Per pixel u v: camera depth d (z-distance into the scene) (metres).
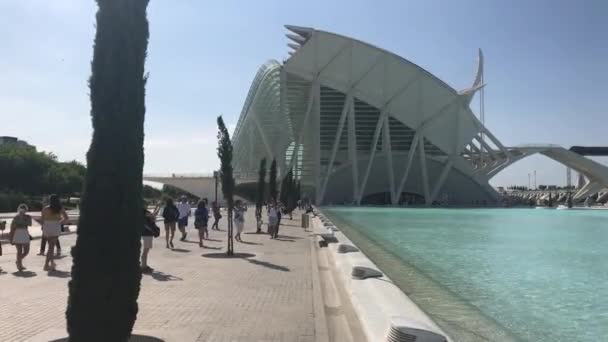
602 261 14.49
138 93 4.93
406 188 93.19
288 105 83.12
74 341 4.58
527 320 7.41
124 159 4.76
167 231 16.88
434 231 26.61
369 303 5.91
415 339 4.18
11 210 49.16
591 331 6.80
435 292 9.54
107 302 4.60
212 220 37.28
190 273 11.08
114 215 4.67
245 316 7.01
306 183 85.31
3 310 7.36
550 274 12.02
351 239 20.91
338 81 83.56
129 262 4.75
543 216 47.72
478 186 89.19
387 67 84.38
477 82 96.00
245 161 97.19
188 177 87.44
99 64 4.80
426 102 87.12
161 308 7.50
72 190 76.25
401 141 88.88
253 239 20.48
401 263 13.68
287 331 6.22
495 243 20.09
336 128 85.94
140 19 4.98
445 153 89.38
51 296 8.45
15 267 12.05
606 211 64.12
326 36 80.62
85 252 4.62
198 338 5.86
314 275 10.78
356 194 83.31
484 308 8.19
